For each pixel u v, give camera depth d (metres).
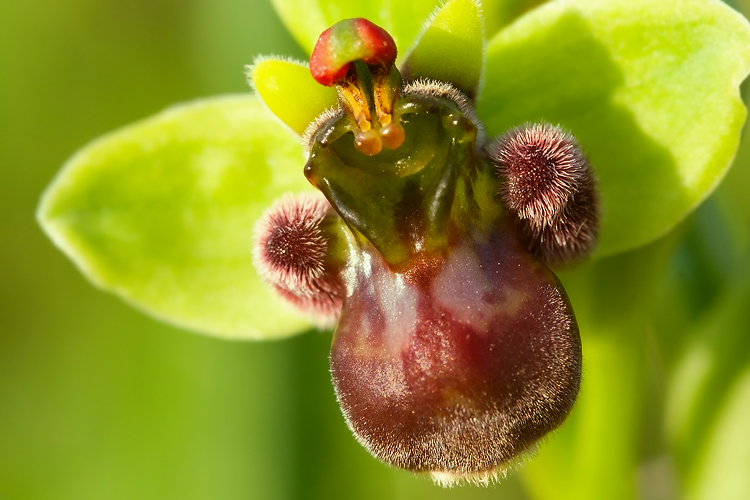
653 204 0.09
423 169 0.09
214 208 0.10
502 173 0.09
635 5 0.09
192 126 0.10
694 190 0.09
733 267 0.10
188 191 0.10
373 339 0.09
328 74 0.09
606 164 0.09
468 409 0.09
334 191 0.09
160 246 0.10
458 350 0.09
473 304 0.09
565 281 0.09
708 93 0.09
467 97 0.09
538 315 0.09
